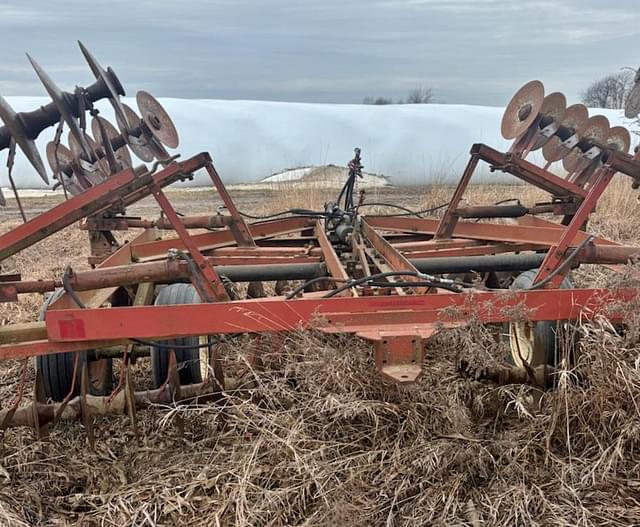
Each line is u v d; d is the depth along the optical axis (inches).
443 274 194.1
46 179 127.6
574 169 203.5
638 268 122.1
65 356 131.3
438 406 120.4
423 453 112.0
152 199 484.4
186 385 128.9
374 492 107.8
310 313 116.4
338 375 120.6
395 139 597.0
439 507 104.3
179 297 143.6
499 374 125.4
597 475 109.8
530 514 102.1
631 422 112.5
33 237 126.8
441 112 680.4
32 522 107.2
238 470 113.4
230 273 165.3
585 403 117.3
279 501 105.6
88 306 138.1
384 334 110.0
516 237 197.0
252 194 503.5
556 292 120.0
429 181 534.6
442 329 112.0
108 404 120.5
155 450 125.8
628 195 357.1
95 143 173.3
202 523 104.4
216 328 116.0
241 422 124.0
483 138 608.7
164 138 178.5
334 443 116.4
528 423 123.7
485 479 110.3
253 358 132.0
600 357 116.6
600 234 309.0
